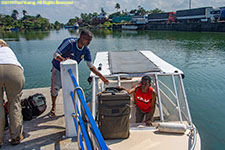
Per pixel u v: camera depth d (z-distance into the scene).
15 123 3.12
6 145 3.17
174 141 3.72
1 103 2.96
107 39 43.66
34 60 19.53
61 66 2.99
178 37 44.41
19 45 32.03
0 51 2.95
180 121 4.32
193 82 11.60
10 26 127.44
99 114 3.45
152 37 47.25
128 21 114.56
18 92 3.06
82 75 14.00
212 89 10.42
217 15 61.59
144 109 4.59
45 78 13.73
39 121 4.00
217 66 15.54
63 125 3.83
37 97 4.27
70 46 3.49
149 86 4.36
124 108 3.39
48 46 30.33
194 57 19.67
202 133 6.36
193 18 69.25
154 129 4.09
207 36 44.12
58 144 3.18
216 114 7.71
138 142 3.63
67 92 3.10
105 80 4.06
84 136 2.00
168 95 4.87
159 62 5.84
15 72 2.91
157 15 87.69
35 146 3.14
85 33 3.43
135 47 28.47
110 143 3.55
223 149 5.50
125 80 6.40
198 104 8.66
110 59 6.21
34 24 157.88
